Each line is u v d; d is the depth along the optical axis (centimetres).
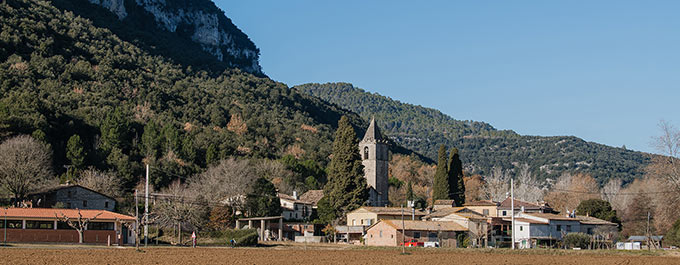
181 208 10856
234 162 15600
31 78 19100
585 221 13088
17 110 15175
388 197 17838
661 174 11319
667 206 12081
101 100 19675
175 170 16212
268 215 13150
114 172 14662
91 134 17238
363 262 7075
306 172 19250
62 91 19312
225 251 8369
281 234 12319
